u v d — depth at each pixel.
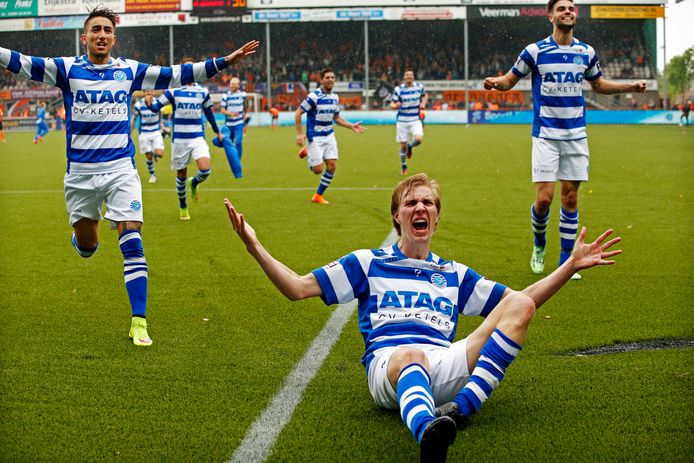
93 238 5.31
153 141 14.59
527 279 6.23
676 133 29.08
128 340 4.63
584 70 6.43
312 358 4.25
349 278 3.35
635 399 3.55
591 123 39.12
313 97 10.84
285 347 4.46
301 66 44.00
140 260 4.77
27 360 4.23
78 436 3.19
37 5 38.25
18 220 9.78
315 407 3.51
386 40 44.50
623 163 16.89
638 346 4.41
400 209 3.40
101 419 3.37
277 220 9.52
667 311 5.15
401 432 3.21
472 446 3.05
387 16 38.75
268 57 39.38
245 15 38.50
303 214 10.02
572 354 4.27
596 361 4.12
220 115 41.62
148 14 38.47
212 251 7.52
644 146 22.03
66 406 3.53
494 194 11.88
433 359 3.15
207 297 5.69
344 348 4.45
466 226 8.91
